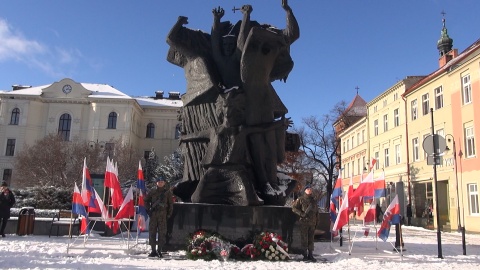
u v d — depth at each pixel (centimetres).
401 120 3634
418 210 3297
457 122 2762
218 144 923
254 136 952
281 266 755
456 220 2694
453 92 2827
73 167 3891
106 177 1062
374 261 877
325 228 1226
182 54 1017
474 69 2589
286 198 972
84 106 6069
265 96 970
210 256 808
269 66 972
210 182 905
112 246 1040
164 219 844
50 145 4128
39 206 2356
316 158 4616
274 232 863
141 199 1067
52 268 704
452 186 2772
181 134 1004
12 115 5941
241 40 963
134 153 4884
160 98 7112
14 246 1025
